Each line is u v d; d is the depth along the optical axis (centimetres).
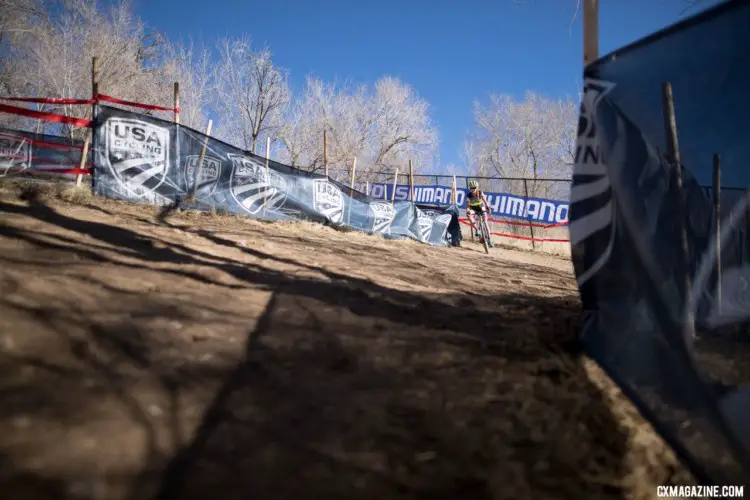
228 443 127
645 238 208
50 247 308
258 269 359
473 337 246
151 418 131
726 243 204
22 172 634
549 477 131
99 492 99
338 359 197
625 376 195
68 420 121
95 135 599
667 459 149
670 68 208
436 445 140
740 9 182
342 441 137
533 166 3212
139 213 564
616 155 229
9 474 98
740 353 185
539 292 461
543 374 203
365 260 518
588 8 261
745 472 138
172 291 254
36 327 169
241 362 180
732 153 188
